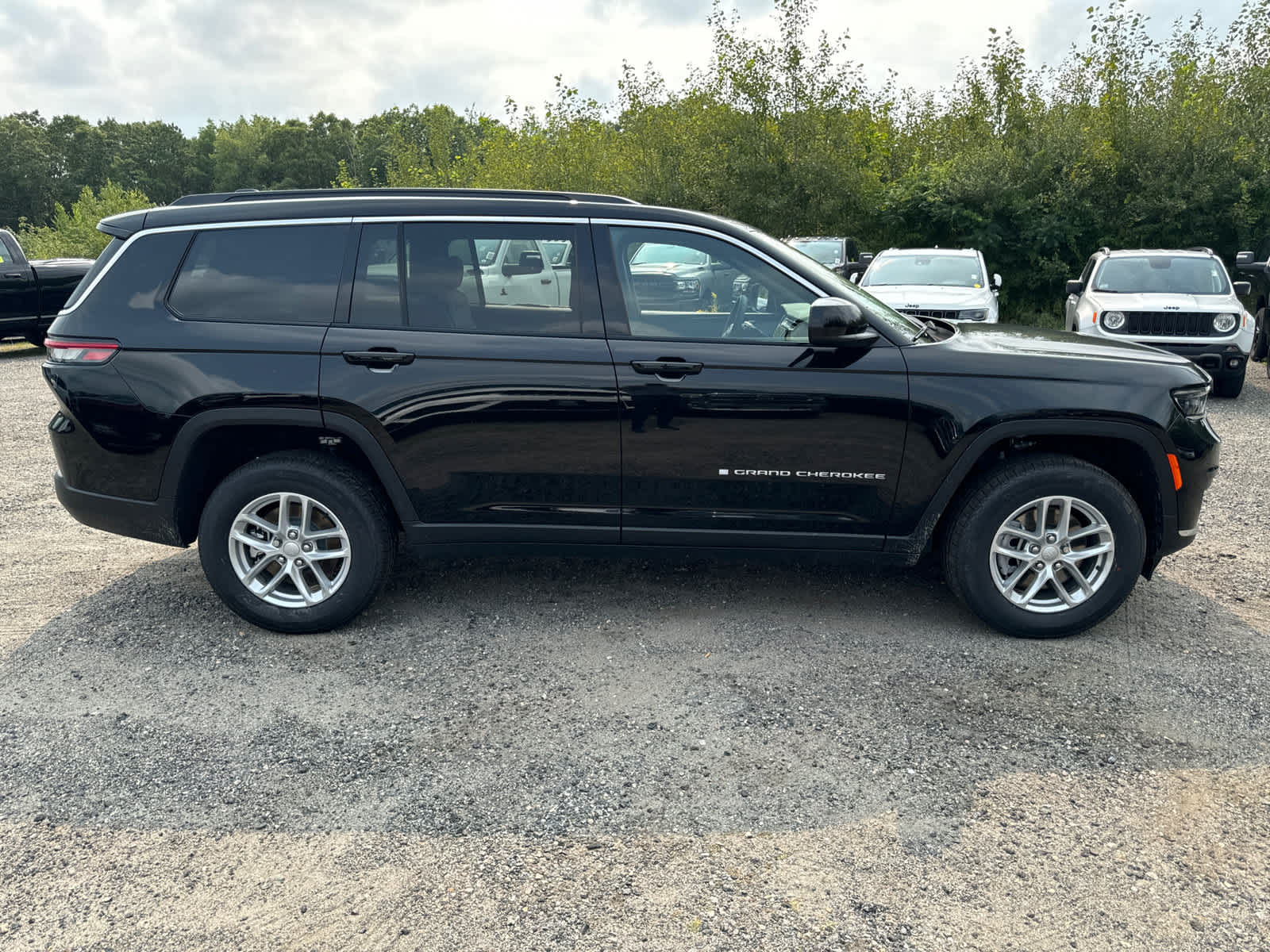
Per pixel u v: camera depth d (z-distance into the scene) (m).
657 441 3.66
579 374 3.62
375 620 4.06
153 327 3.73
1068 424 3.59
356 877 2.42
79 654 3.73
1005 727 3.15
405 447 3.69
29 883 2.41
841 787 2.81
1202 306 9.88
